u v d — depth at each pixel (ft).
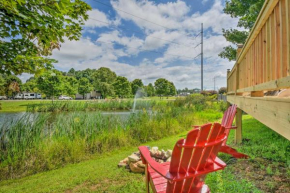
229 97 16.65
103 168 9.97
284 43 3.78
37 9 7.11
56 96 71.67
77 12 9.22
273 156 8.94
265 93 9.49
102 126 15.90
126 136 15.55
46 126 15.01
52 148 11.87
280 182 6.62
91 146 13.35
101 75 148.46
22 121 13.28
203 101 42.19
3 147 11.48
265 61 5.32
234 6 27.81
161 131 17.90
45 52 9.62
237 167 8.20
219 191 6.31
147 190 5.62
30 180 9.26
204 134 3.96
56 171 10.40
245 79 8.97
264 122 5.09
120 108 51.72
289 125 3.31
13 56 8.12
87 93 124.06
